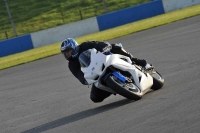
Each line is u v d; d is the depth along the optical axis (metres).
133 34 80.12
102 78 27.05
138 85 27.61
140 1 136.25
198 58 39.12
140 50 56.62
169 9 114.50
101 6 137.00
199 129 18.59
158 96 27.55
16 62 77.50
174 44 53.34
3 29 131.75
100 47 27.39
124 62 27.44
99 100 29.80
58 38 109.88
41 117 30.30
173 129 19.47
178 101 24.72
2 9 142.50
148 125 21.08
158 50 52.19
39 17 135.88
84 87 39.06
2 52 103.56
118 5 135.38
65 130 24.38
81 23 110.44
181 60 40.84
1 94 46.72
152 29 80.25
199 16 82.31
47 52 83.81
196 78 30.41
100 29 110.88
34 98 39.47
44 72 56.56
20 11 140.38
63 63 61.69
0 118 33.66
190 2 115.81
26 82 51.31
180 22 79.88
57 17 134.25
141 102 26.80
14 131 27.73
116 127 22.16
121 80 26.61
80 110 29.61
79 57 27.41
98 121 24.53
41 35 108.38
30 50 102.56
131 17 112.06
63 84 43.66
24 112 33.84
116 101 29.80
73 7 139.50
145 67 29.31
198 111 21.44
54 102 35.19
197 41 50.34
